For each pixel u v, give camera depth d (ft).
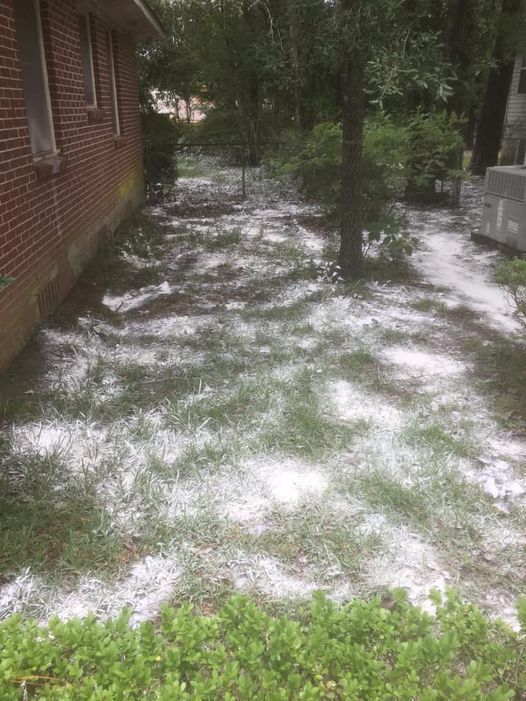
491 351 16.63
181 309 20.27
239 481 10.96
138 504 10.34
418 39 18.44
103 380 14.78
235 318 19.25
